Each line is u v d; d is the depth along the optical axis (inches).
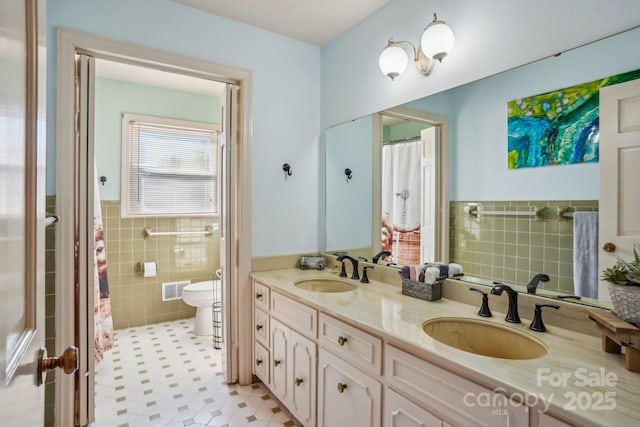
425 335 47.1
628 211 46.2
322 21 90.1
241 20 89.7
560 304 51.4
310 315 66.9
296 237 100.4
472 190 65.3
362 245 90.4
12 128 20.4
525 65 56.4
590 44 49.2
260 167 94.3
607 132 48.1
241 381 91.3
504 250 60.2
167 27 80.9
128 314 133.0
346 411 57.2
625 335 37.4
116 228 130.0
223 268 95.4
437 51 65.5
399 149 80.0
